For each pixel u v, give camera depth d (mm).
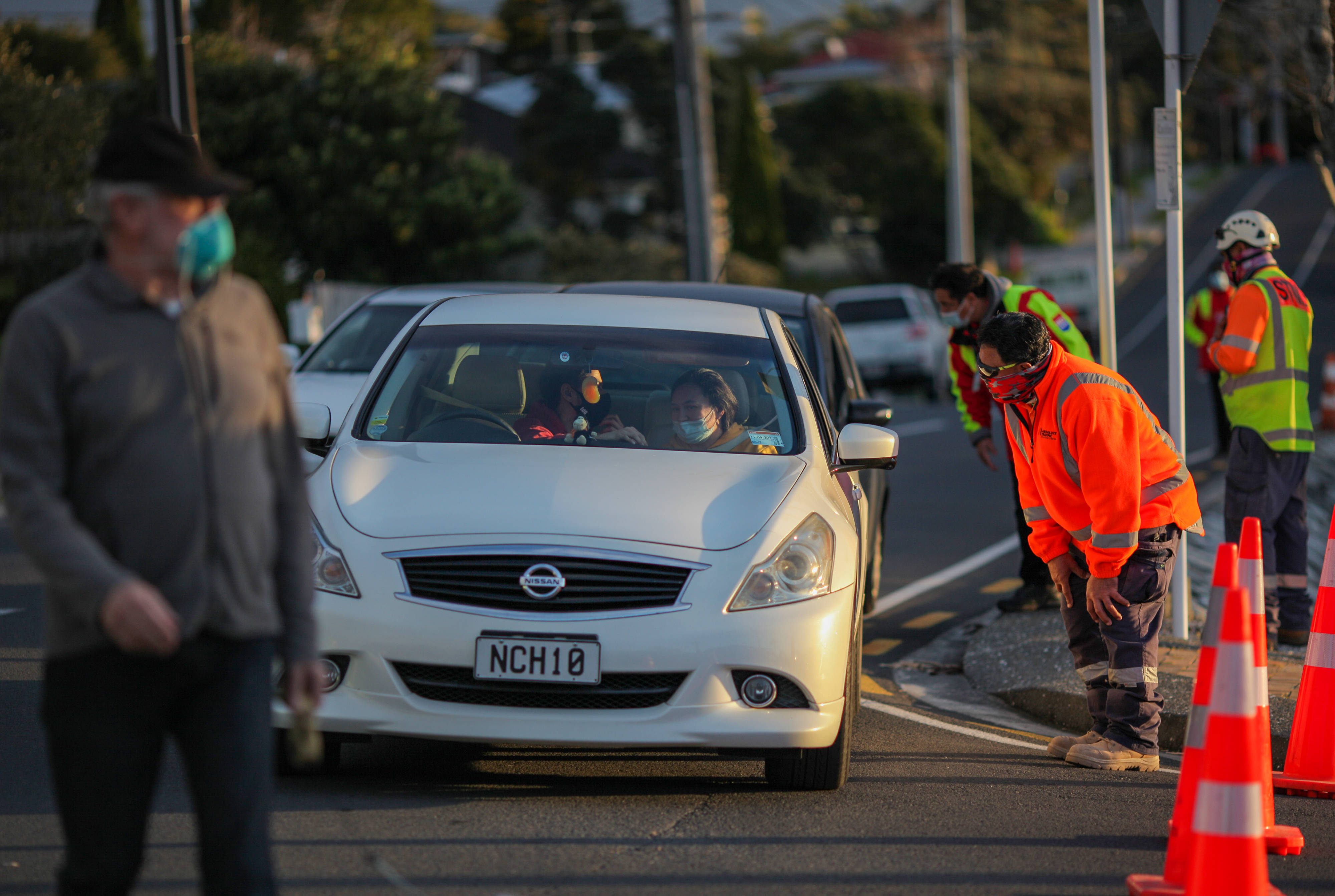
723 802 13320
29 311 7168
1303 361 20281
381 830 12141
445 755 14672
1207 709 11484
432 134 84125
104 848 7461
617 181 152250
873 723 17078
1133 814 13508
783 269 146500
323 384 25484
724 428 15375
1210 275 42406
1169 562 14945
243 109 80438
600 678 12555
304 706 7918
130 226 7273
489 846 11789
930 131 164625
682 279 106000
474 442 15008
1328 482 38000
